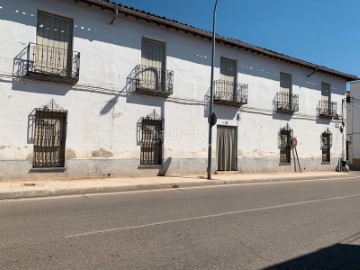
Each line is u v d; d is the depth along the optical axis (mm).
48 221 6500
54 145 12273
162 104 14930
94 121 13039
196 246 5203
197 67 16125
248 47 17516
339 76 23328
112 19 13414
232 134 17641
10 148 11297
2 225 6137
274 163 19438
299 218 7410
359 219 7438
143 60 14578
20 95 11531
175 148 15297
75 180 12141
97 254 4691
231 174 17062
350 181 16891
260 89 18797
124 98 13844
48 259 4434
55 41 12398
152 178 13727
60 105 12297
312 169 21672
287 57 19438
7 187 9945
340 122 23719
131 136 14000
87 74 12898
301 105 21062
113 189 10938
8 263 4254
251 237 5793
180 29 15188
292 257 4859
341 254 5066
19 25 11562
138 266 4297
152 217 7074
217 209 8141
